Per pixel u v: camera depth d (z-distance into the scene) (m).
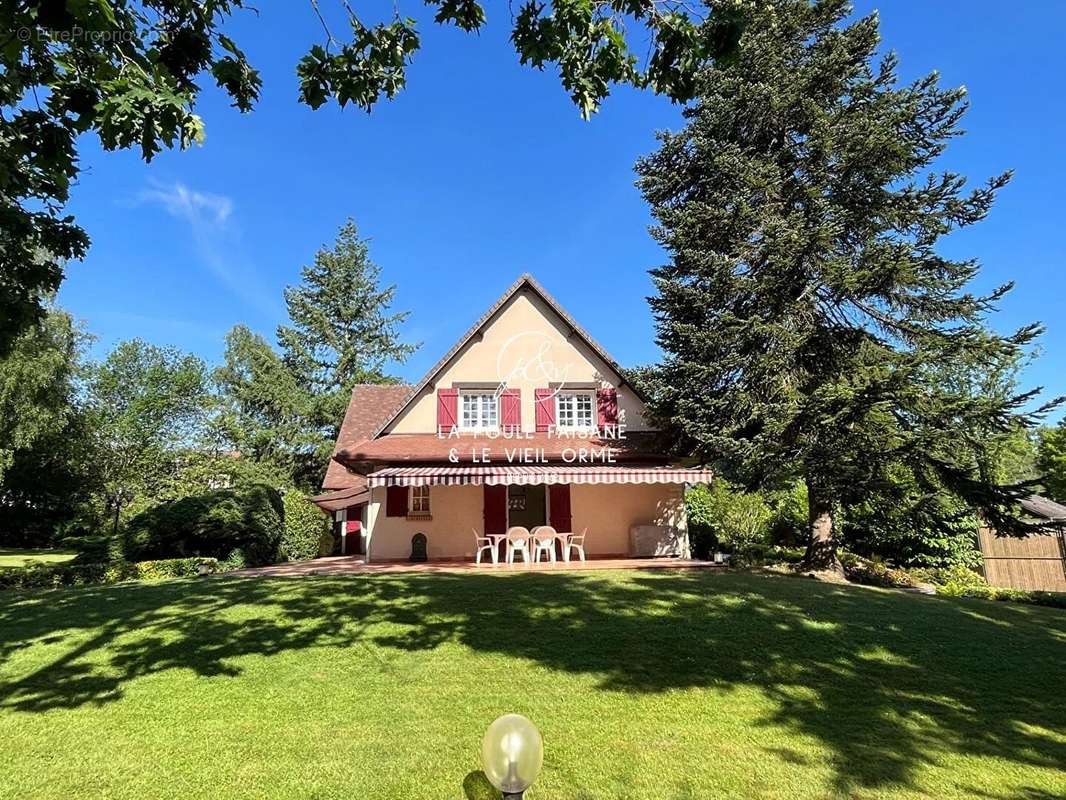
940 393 20.59
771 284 23.20
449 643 12.22
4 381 40.38
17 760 7.36
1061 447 40.53
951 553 27.77
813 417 20.34
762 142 25.91
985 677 10.48
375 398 36.06
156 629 13.45
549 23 7.13
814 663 11.09
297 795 6.49
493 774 4.93
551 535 25.33
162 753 7.50
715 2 7.26
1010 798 6.49
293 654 11.54
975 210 22.39
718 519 30.48
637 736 7.98
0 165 7.54
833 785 6.71
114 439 57.41
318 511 35.84
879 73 24.62
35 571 22.19
